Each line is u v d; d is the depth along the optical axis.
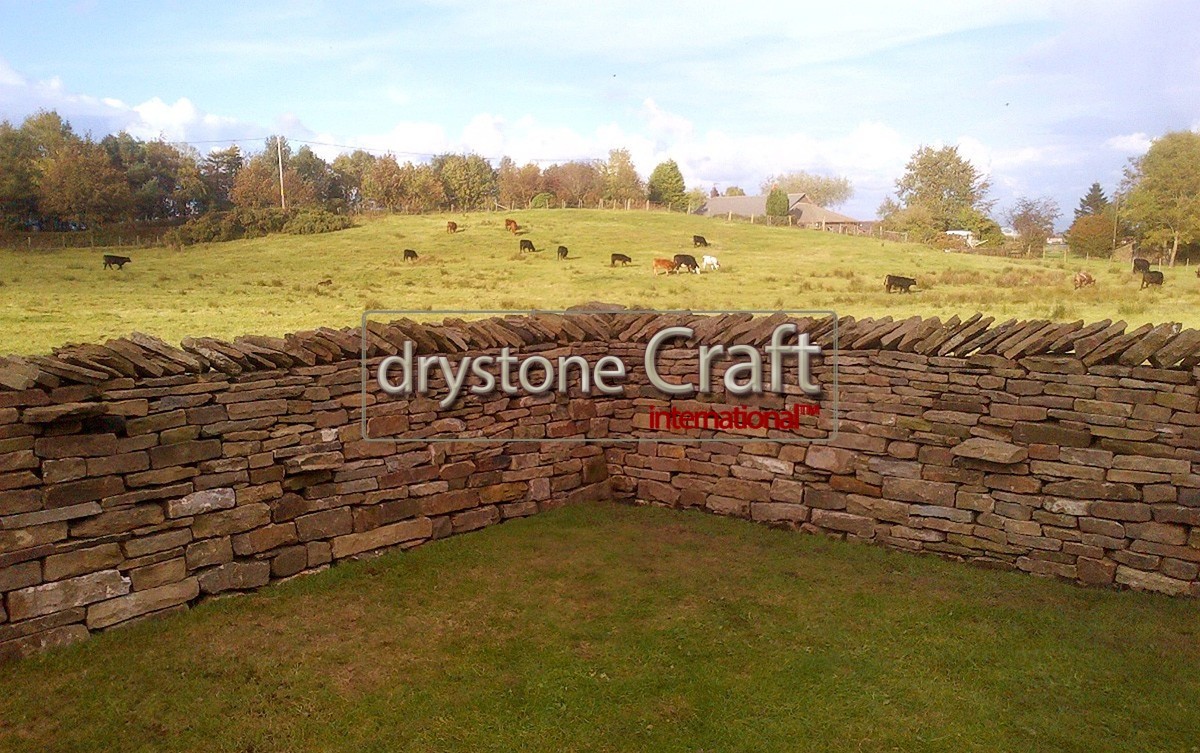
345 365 5.81
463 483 6.65
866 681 4.17
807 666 4.32
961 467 5.95
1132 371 5.28
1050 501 5.60
